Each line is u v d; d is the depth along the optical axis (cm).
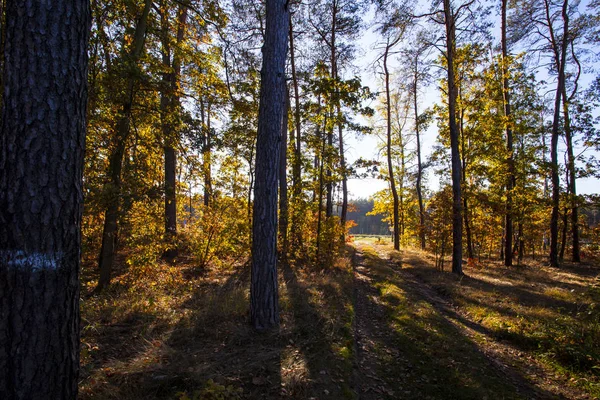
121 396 282
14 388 189
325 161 1119
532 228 1636
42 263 196
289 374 347
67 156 207
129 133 732
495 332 558
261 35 1249
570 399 365
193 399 276
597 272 1227
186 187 1120
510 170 1307
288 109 1218
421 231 1248
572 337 484
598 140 1299
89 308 508
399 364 429
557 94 1412
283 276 875
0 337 188
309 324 502
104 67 641
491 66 1266
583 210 1688
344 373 373
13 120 194
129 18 728
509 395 363
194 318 486
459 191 1140
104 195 586
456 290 832
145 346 383
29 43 196
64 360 208
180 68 990
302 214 1152
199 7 862
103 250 685
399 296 752
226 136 966
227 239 1000
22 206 192
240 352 392
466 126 1381
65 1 206
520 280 1022
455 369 412
